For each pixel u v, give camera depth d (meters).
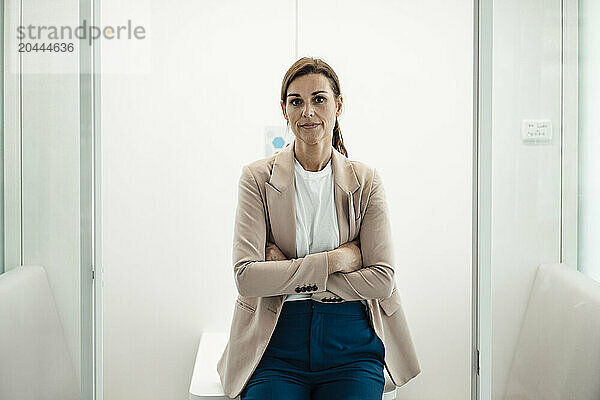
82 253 2.08
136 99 3.00
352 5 3.07
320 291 2.24
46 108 1.97
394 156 3.11
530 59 1.91
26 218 1.96
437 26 3.09
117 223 3.02
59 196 2.01
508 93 1.92
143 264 3.04
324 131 2.39
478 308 2.00
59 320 2.02
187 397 3.09
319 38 3.06
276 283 2.22
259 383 2.24
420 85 3.10
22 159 1.95
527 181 1.92
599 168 1.91
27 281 1.96
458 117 3.11
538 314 1.92
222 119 3.04
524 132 1.92
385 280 2.29
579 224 1.91
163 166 3.03
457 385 3.16
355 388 2.22
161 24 3.00
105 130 2.99
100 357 2.19
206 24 3.02
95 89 2.17
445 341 3.16
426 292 3.14
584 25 1.90
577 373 1.91
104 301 3.03
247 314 2.37
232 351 2.36
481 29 1.95
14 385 1.92
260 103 3.05
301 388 2.26
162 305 3.06
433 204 3.12
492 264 1.95
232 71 3.04
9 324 1.92
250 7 3.04
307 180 2.39
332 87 2.43
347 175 2.40
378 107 3.09
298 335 2.30
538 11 1.91
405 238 3.12
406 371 2.48
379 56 3.08
